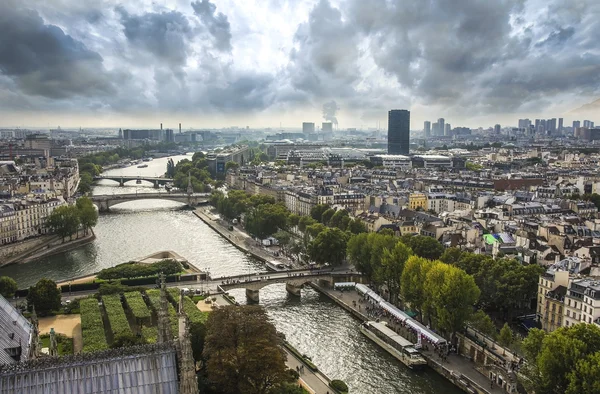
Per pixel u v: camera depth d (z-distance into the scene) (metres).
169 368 176.50
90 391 166.75
